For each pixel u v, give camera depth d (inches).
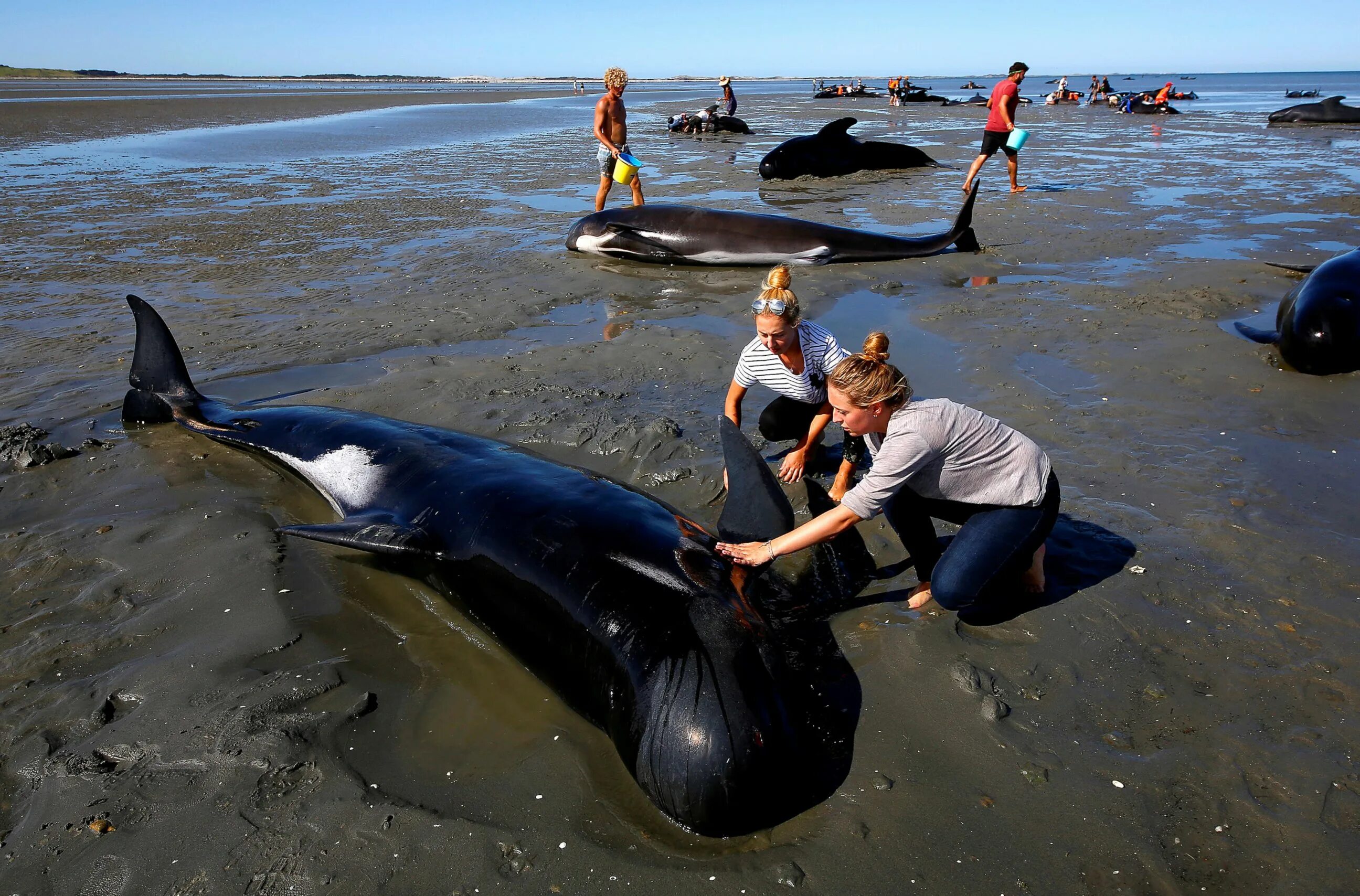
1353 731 108.1
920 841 96.7
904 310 298.8
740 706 102.8
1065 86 1797.5
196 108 1758.1
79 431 214.4
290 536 163.9
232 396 233.1
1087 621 131.4
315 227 466.9
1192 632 127.9
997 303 299.6
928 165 730.2
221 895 91.8
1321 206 473.1
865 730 113.6
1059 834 96.6
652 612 117.0
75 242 426.9
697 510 169.0
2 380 245.1
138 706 119.9
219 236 443.2
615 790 106.7
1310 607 131.5
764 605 138.6
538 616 128.0
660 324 289.9
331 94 2933.1
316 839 98.6
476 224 473.1
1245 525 153.7
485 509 144.6
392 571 156.5
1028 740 110.1
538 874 94.3
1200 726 110.7
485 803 104.1
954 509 133.6
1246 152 781.3
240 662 128.7
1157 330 263.4
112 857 96.6
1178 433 192.9
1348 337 217.6
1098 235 410.9
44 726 116.3
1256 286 307.3
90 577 151.6
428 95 3016.7
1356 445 185.3
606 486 148.5
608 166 447.8
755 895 91.4
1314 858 91.6
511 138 1088.8
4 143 985.5
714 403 219.5
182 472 193.0
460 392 226.7
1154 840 95.0
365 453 175.5
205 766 109.2
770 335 157.8
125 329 288.8
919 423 122.6
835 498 168.6
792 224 380.2
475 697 124.2
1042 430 196.1
